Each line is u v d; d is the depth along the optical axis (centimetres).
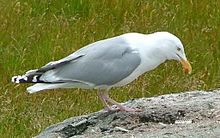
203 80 1535
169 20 1748
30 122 1369
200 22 1748
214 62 1598
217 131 953
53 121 1367
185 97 1118
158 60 1029
